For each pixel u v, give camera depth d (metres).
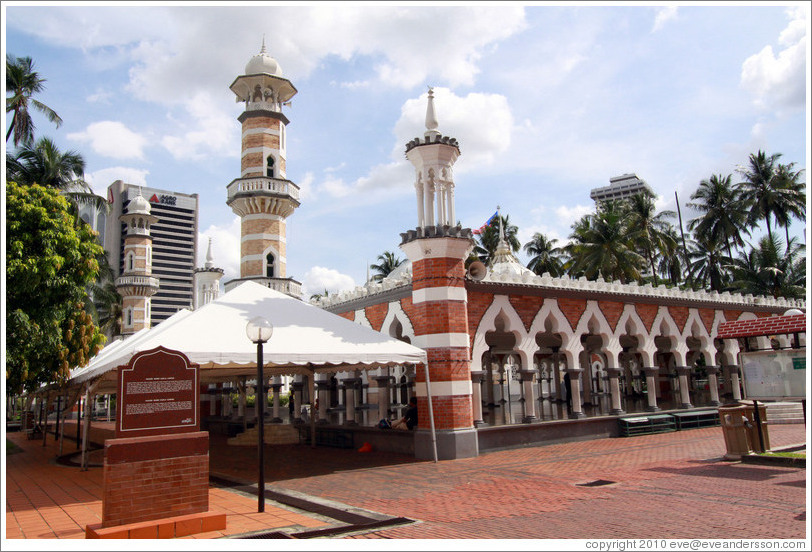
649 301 21.52
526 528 7.75
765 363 12.98
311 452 17.92
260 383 9.66
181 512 8.07
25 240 16.22
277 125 34.31
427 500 9.96
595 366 40.41
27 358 16.66
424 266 16.12
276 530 7.92
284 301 14.71
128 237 48.09
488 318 17.06
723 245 50.88
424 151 16.58
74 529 8.52
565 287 18.83
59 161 30.77
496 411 24.59
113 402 45.28
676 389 31.03
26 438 28.92
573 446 16.95
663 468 12.43
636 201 48.56
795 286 41.38
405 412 18.03
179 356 8.54
